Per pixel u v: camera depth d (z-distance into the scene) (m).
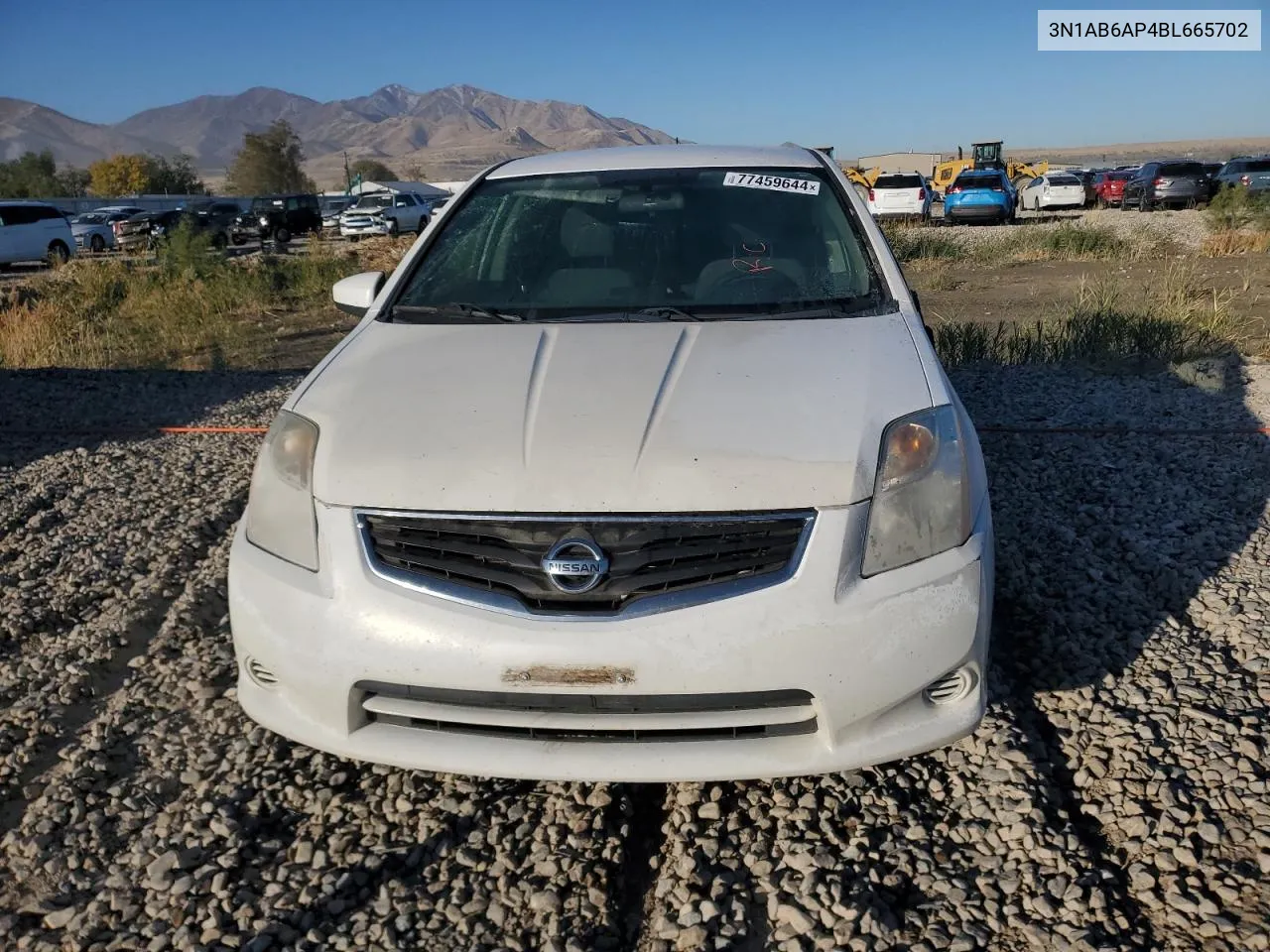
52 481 5.76
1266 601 3.72
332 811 2.82
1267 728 2.96
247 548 2.74
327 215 48.19
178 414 7.49
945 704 2.57
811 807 2.76
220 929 2.39
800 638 2.38
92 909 2.45
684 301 3.50
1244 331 8.93
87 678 3.54
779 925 2.36
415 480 2.54
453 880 2.55
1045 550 4.27
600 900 2.46
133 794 2.89
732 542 2.44
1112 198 37.75
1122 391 6.95
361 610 2.49
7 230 26.97
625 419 2.64
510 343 3.17
